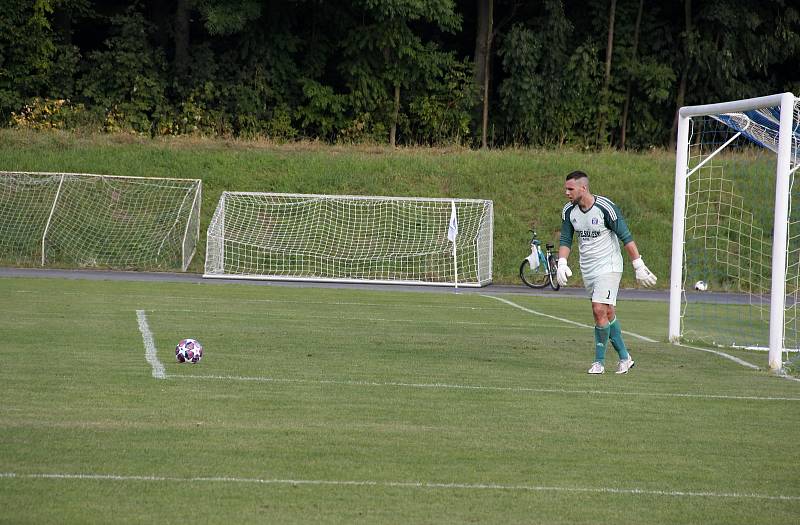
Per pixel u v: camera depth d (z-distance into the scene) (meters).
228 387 18.58
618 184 61.75
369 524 10.83
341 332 28.30
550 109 78.50
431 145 77.06
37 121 70.31
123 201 57.34
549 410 17.38
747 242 56.16
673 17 81.06
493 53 82.12
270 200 58.53
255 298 39.28
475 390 19.17
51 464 12.78
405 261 54.47
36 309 31.53
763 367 24.06
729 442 15.24
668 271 54.09
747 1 78.19
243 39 76.38
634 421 16.66
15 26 73.50
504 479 12.81
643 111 80.38
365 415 16.45
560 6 77.44
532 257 50.06
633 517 11.39
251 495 11.77
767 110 25.95
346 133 76.62
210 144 66.44
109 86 74.56
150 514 10.95
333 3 77.38
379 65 77.88
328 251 55.06
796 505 12.01
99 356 21.84
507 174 62.78
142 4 78.69
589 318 35.50
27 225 54.50
